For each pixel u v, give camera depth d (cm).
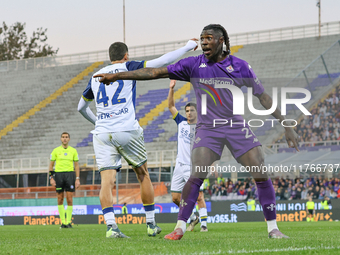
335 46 4650
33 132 5128
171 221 2397
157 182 3128
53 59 6191
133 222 2392
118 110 788
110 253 454
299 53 5181
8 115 5506
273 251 464
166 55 802
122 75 650
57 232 1188
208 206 2200
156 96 5153
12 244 609
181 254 441
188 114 1152
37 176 4281
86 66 6041
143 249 488
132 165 810
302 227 1360
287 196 2141
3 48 8562
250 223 2009
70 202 1684
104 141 788
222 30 657
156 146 4388
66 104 5475
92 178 4009
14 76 6138
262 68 5156
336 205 2112
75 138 4869
